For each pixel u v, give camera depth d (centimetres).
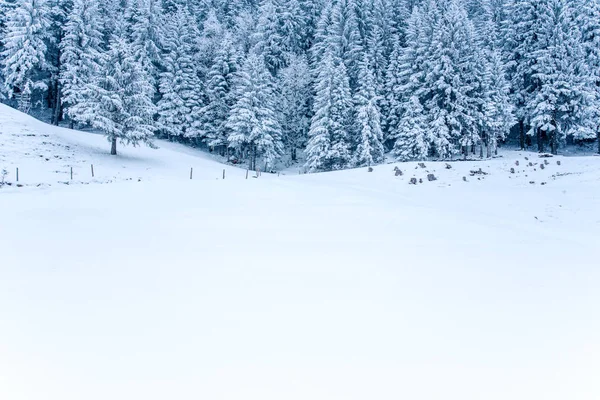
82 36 4284
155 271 689
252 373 366
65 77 4159
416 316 511
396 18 6038
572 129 4059
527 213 1898
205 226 1170
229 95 5128
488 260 841
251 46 6381
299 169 5147
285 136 5462
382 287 628
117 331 448
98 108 3136
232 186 2167
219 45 5819
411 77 4488
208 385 346
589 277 729
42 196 1734
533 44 4641
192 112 5094
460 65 4253
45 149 2928
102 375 359
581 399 335
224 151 5572
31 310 504
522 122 4747
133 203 1594
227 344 422
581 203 1947
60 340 423
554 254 939
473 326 483
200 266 729
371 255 850
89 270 689
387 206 1686
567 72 4075
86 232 1030
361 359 396
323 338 441
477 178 2847
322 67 4988
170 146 4950
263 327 467
